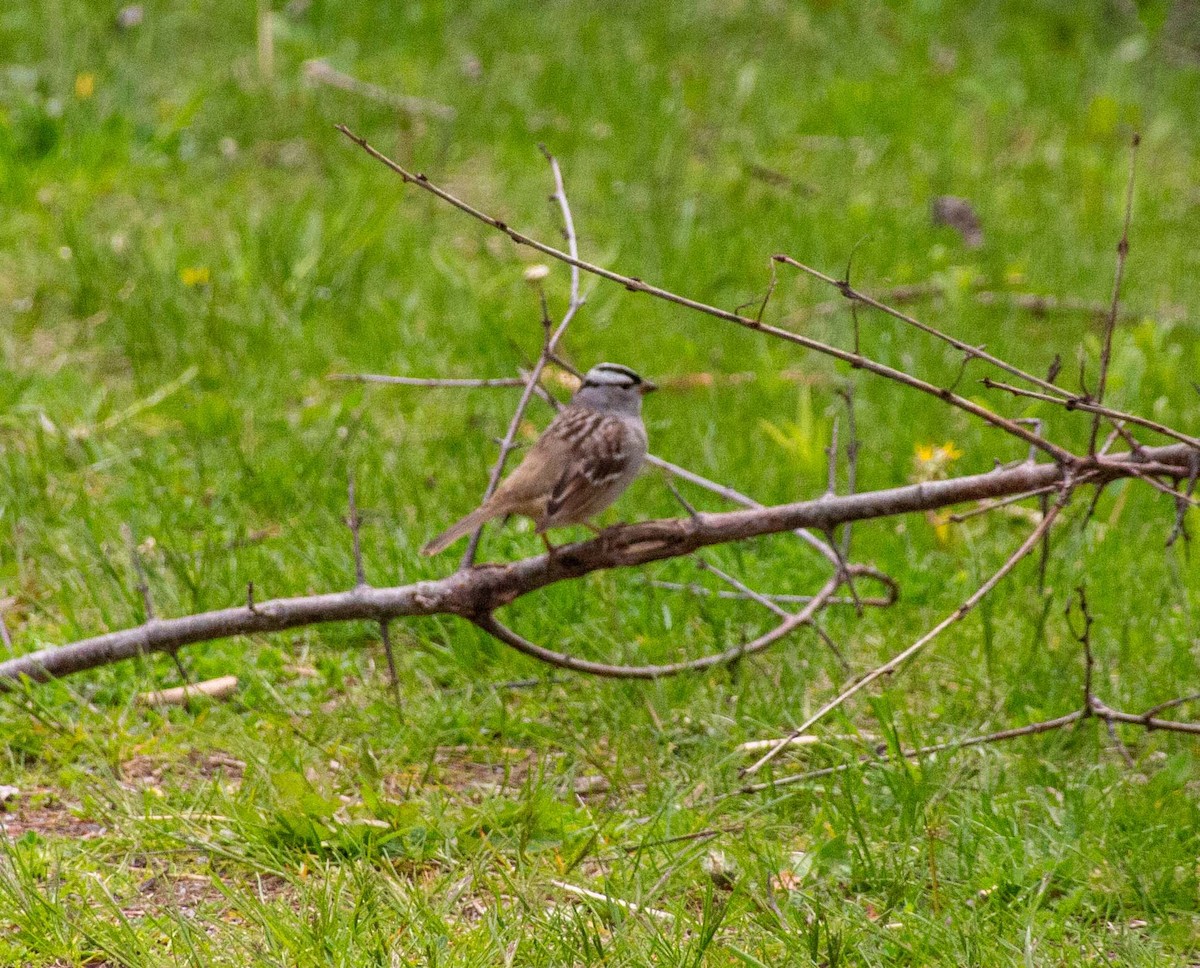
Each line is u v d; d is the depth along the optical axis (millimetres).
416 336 13711
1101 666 9250
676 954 6152
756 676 9086
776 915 6488
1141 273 16094
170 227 15570
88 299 13938
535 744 8578
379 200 15023
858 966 6293
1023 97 21812
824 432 11898
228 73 20047
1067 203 18172
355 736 8445
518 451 11930
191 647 9297
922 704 8961
